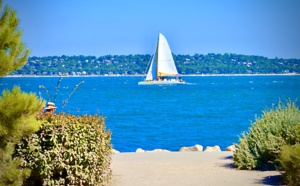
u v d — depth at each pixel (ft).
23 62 37.73
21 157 41.88
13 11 37.73
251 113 215.31
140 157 67.41
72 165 42.45
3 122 35.99
